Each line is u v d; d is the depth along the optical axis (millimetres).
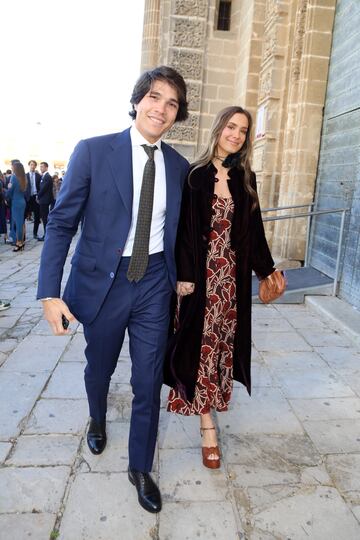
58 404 2742
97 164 1787
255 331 4215
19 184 8695
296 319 4617
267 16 7164
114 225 1818
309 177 6230
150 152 1847
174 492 2002
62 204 1780
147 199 1832
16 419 2561
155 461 2223
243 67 7859
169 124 1831
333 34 5906
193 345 2104
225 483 2076
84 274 1888
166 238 1918
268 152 6980
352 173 5012
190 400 2123
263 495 2002
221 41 8305
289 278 5582
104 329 1928
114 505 1904
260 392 3002
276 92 6805
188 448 2348
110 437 2400
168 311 1952
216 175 2105
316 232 6102
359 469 2213
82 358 3475
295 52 6332
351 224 4980
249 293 2186
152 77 1762
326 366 3455
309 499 1984
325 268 5684
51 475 2082
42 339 3881
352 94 5133
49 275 1733
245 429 2551
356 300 4758
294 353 3695
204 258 2062
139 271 1847
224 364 2266
